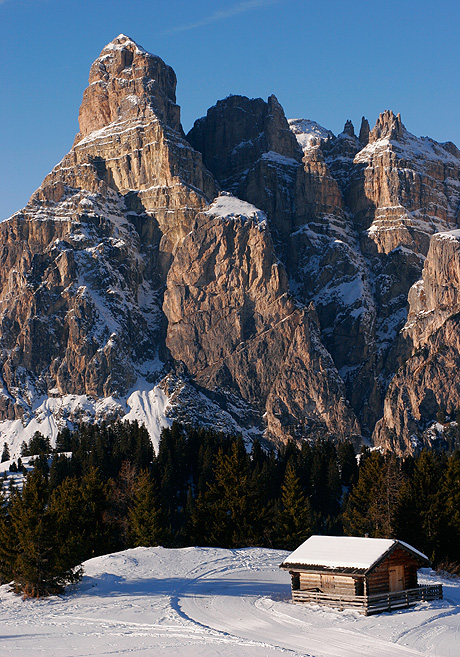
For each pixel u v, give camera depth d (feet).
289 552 349.20
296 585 251.19
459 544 335.88
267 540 395.75
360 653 194.80
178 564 310.04
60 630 222.07
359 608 235.40
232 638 208.95
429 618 226.79
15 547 272.92
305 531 396.57
